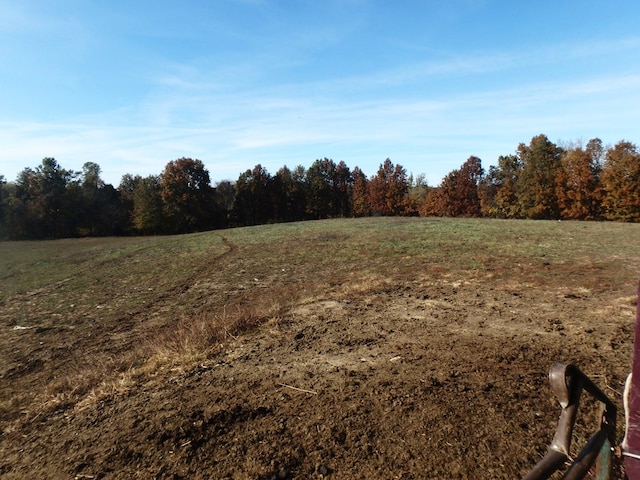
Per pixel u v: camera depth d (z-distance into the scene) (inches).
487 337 213.3
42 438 162.7
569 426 52.7
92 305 513.7
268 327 268.5
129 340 349.4
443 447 122.4
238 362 210.2
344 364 193.2
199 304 468.4
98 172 2437.3
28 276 780.6
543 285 353.7
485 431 128.1
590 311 248.5
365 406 150.1
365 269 562.3
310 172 2768.2
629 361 169.3
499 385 156.3
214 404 163.9
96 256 997.8
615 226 902.4
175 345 248.1
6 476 139.8
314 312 300.4
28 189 2233.0
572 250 569.9
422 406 145.8
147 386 194.9
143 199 2292.1
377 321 261.9
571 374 54.9
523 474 108.2
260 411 155.2
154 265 790.5
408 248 709.9
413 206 2346.2
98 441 150.1
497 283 379.6
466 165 2158.0
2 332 419.8
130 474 127.9
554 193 1736.0
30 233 2103.8
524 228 918.4
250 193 2539.4
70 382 228.8
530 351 188.7
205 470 125.0
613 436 63.5
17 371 301.9
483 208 2090.3
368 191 2551.7
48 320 455.8
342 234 1013.2
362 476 115.1
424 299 320.2
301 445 131.4
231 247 950.4
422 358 190.9
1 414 207.9
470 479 108.7
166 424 152.9
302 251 795.4
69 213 2183.8
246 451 131.5
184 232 2335.1
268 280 568.4
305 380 178.9
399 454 121.9
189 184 2335.1
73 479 130.3
